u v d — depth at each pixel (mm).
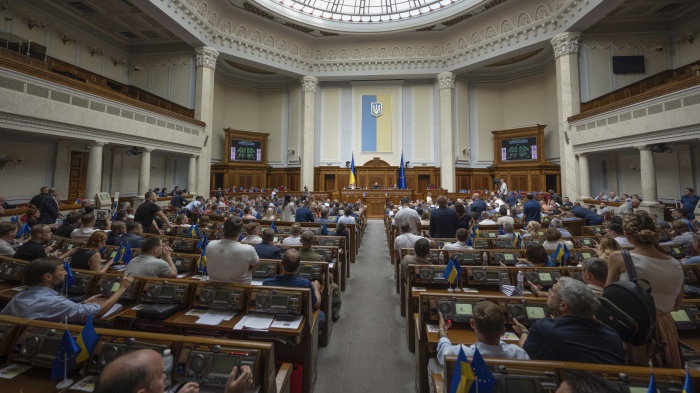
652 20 12492
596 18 11609
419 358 2506
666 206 9711
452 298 2467
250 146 18516
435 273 3205
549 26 13242
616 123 10141
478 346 1759
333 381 2846
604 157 12844
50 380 1673
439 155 18031
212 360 1629
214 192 15656
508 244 4934
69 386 1600
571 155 12234
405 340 3588
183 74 14578
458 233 4082
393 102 18625
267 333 2295
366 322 4051
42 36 11336
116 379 1046
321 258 3875
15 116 7270
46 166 10500
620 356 1563
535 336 1694
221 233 5637
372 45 17625
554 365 1453
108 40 13984
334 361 3160
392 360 3186
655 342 1842
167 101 13680
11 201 9508
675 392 1320
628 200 9031
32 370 1749
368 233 10977
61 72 11266
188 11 12641
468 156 17953
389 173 18125
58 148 10781
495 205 10773
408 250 4332
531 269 3123
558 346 1582
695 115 7867
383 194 15945
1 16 10133
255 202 12609
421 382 2467
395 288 5344
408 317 3400
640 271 1908
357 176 18203
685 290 2992
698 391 1333
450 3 15336
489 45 15375
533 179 16125
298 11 15906
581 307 1616
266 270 3557
